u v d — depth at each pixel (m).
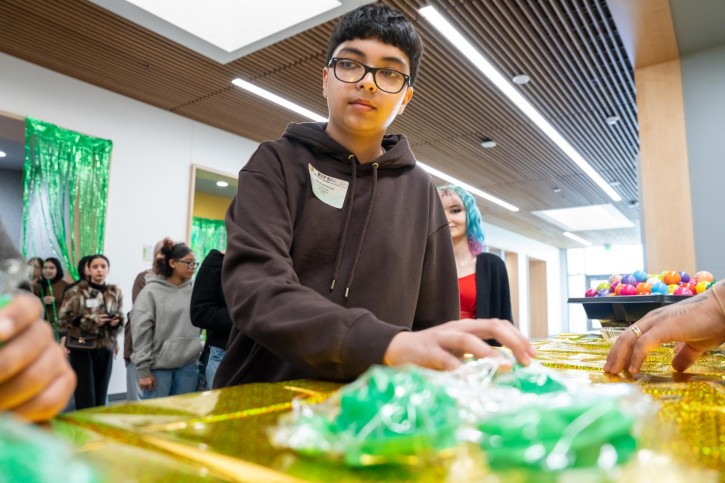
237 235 0.75
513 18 3.36
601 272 14.45
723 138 3.10
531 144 5.77
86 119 4.08
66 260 3.82
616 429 0.24
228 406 0.39
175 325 2.71
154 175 4.52
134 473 0.23
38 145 3.76
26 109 3.72
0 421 0.20
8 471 0.17
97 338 2.94
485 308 1.93
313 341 0.55
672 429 0.32
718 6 2.76
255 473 0.23
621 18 2.95
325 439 0.25
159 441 0.28
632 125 5.25
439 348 0.47
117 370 4.05
